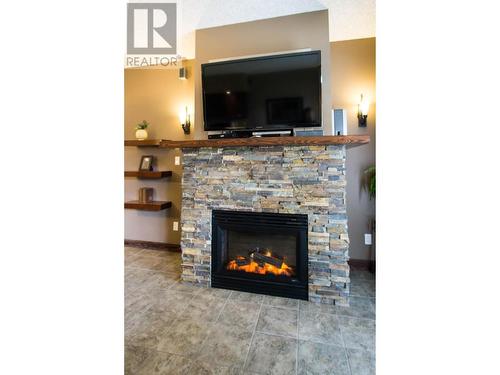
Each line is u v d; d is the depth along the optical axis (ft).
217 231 7.63
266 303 6.83
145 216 11.27
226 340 5.36
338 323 5.95
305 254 6.94
